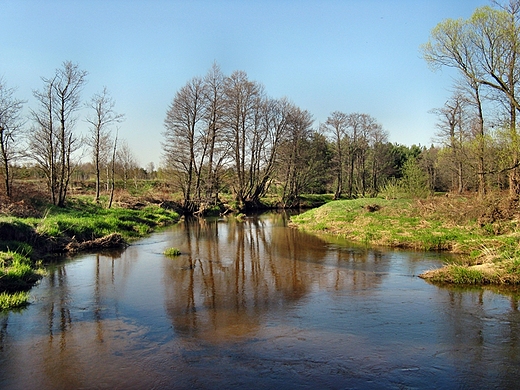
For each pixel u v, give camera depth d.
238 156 41.84
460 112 33.28
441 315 8.35
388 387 5.45
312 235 21.77
